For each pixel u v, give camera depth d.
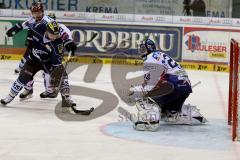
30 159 6.06
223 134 7.92
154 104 7.96
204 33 17.30
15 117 8.57
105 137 7.36
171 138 7.49
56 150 6.52
